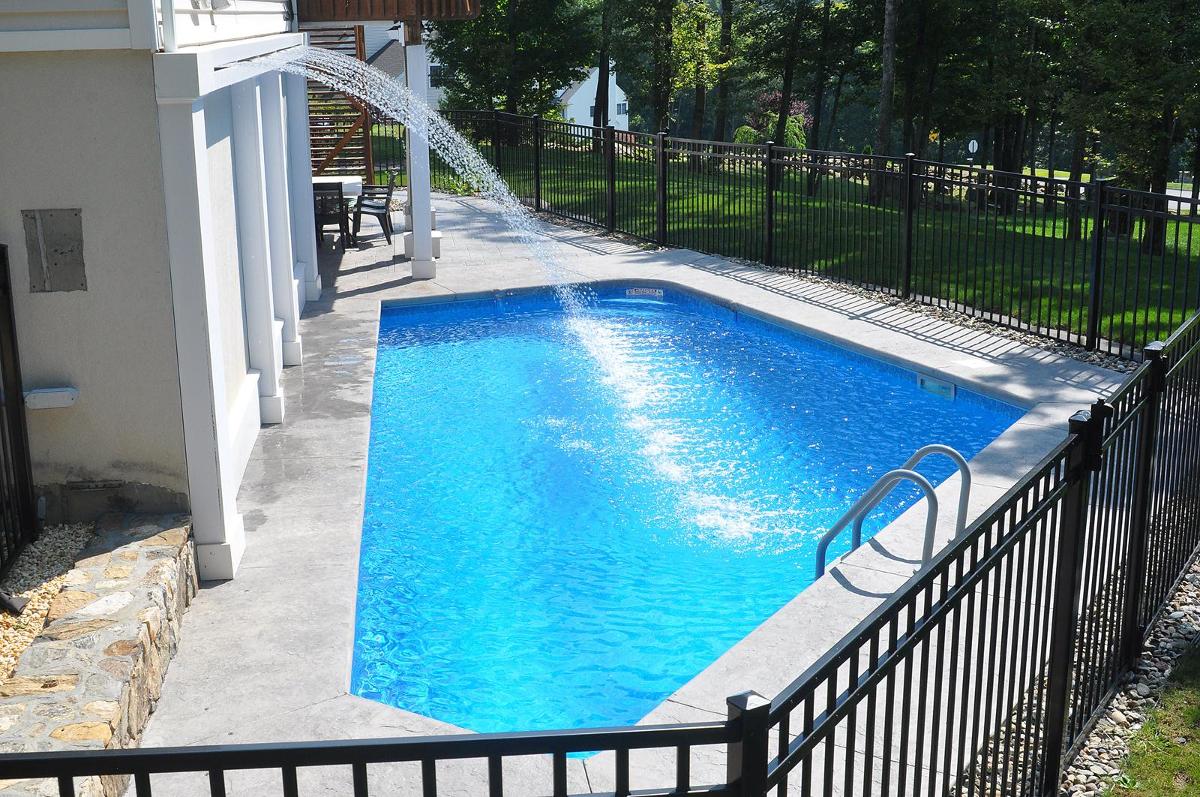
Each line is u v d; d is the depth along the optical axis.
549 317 13.91
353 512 7.36
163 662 5.23
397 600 6.76
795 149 14.91
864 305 13.12
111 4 5.51
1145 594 5.45
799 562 7.27
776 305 13.18
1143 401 4.88
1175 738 4.68
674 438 9.59
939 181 12.67
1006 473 7.85
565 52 42.94
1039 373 10.26
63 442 6.07
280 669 5.37
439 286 14.26
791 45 39.31
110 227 5.85
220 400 6.30
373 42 45.31
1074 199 10.92
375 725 4.92
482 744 2.03
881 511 8.01
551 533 7.71
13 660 4.64
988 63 34.75
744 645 5.54
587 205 19.94
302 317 12.80
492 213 20.64
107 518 6.16
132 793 4.36
